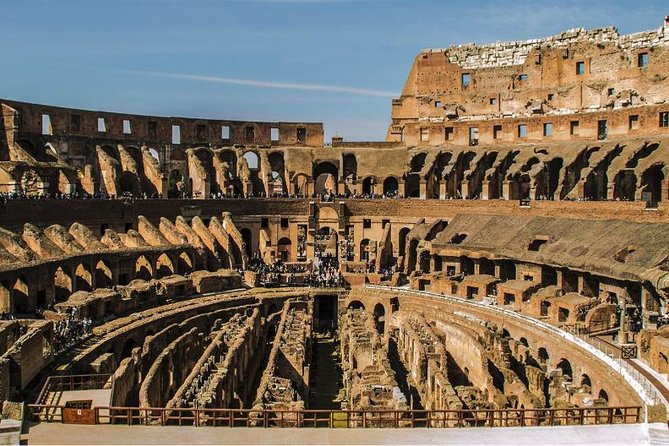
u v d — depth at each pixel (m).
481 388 54.91
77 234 79.00
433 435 32.06
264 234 102.12
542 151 103.19
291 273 93.75
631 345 55.81
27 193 89.50
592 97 107.94
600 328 61.06
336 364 70.50
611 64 106.31
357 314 76.94
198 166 110.25
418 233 97.62
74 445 30.48
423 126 116.69
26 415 34.00
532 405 44.75
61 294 70.94
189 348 62.53
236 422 46.84
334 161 117.00
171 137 115.94
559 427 32.91
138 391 52.81
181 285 80.88
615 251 68.38
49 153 97.62
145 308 73.31
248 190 111.75
